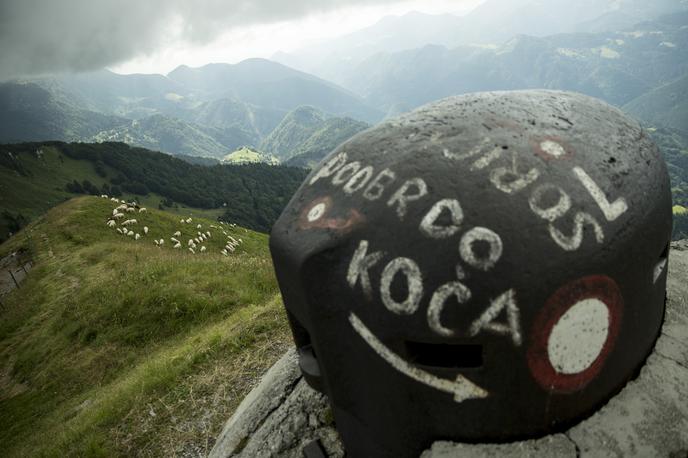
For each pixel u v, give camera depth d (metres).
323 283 0.88
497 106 0.98
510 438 0.90
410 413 0.92
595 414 0.94
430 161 0.87
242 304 4.11
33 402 4.04
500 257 0.78
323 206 0.94
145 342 4.00
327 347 0.92
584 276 0.80
